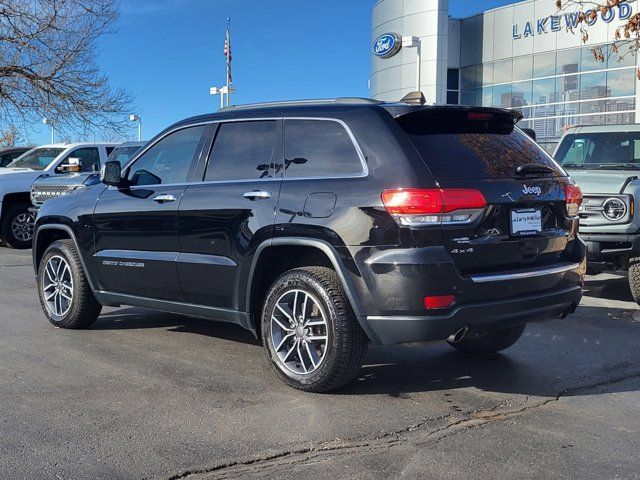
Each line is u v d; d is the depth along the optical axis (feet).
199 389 15.15
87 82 72.33
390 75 98.53
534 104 88.22
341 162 14.64
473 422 13.38
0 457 11.51
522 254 14.55
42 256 21.85
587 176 26.55
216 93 94.94
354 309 13.88
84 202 19.75
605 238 24.80
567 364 17.65
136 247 18.21
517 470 11.19
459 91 98.68
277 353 15.31
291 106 16.08
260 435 12.55
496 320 13.96
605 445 12.27
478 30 95.20
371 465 11.35
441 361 17.87
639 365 17.57
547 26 84.99
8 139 74.18
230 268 15.92
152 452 11.76
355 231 13.71
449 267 13.26
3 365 16.88
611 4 30.27
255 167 16.11
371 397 14.79
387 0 98.17
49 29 69.31
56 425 12.94
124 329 20.85
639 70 30.89
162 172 18.21
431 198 13.24
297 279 14.74
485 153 14.78
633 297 25.61
